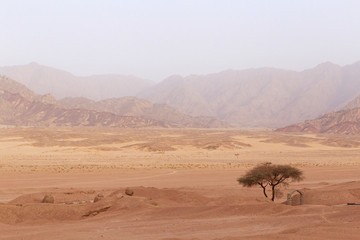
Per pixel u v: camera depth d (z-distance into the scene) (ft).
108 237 95.55
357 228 85.30
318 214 107.04
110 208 137.49
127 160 406.00
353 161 419.95
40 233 102.83
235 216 115.03
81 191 187.52
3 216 124.47
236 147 624.18
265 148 637.30
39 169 300.40
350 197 156.46
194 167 334.24
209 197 169.48
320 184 229.86
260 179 171.83
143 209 132.87
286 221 102.89
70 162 372.58
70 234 100.42
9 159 396.16
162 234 97.19
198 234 95.30
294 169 172.96
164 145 586.04
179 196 160.56
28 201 155.74
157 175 277.85
